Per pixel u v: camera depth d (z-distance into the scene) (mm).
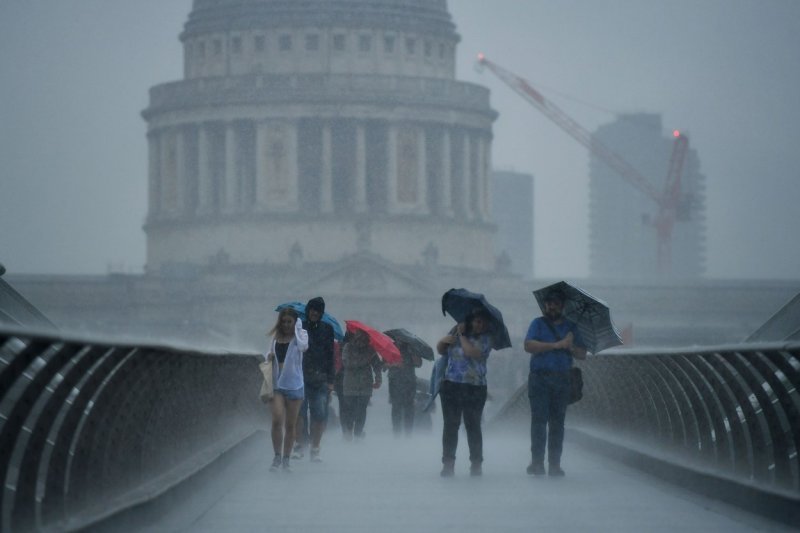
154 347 47344
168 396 58500
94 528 42281
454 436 67625
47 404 40688
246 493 61562
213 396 75375
